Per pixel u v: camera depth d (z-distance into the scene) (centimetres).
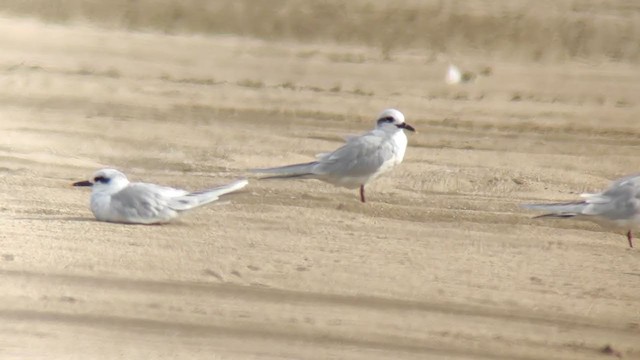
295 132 2458
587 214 1562
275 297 1258
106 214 1503
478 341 1183
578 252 1545
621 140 2586
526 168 2194
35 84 2716
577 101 2938
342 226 1587
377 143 1756
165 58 3092
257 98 2773
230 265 1350
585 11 3541
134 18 3372
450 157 2267
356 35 3366
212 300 1234
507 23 3447
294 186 1853
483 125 2648
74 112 2498
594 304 1324
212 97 2752
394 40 3347
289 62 3128
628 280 1427
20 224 1462
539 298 1328
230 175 1938
